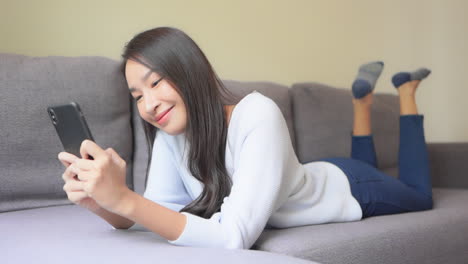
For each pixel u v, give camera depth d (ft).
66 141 3.04
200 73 3.42
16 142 4.68
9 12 5.92
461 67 10.06
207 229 2.95
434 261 4.26
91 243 2.99
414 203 5.06
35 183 4.75
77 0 6.38
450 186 7.15
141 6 6.91
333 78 9.35
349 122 7.28
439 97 10.17
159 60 3.27
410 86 5.84
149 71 3.26
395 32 10.16
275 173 3.26
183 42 3.38
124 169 2.90
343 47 9.48
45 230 3.53
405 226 4.17
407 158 5.67
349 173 4.66
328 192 4.36
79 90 5.09
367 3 9.80
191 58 3.38
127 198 2.77
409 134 5.72
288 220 3.91
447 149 7.22
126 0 6.77
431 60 10.24
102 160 2.68
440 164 7.25
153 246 2.86
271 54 8.42
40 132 4.82
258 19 8.25
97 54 6.56
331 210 4.17
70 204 5.00
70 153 3.07
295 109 7.22
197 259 2.53
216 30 7.73
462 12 10.02
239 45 8.01
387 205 4.78
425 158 5.61
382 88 10.00
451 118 10.16
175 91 3.33
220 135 3.56
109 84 5.32
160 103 3.31
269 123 3.36
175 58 3.32
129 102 5.63
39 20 6.11
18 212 4.54
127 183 5.44
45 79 4.92
